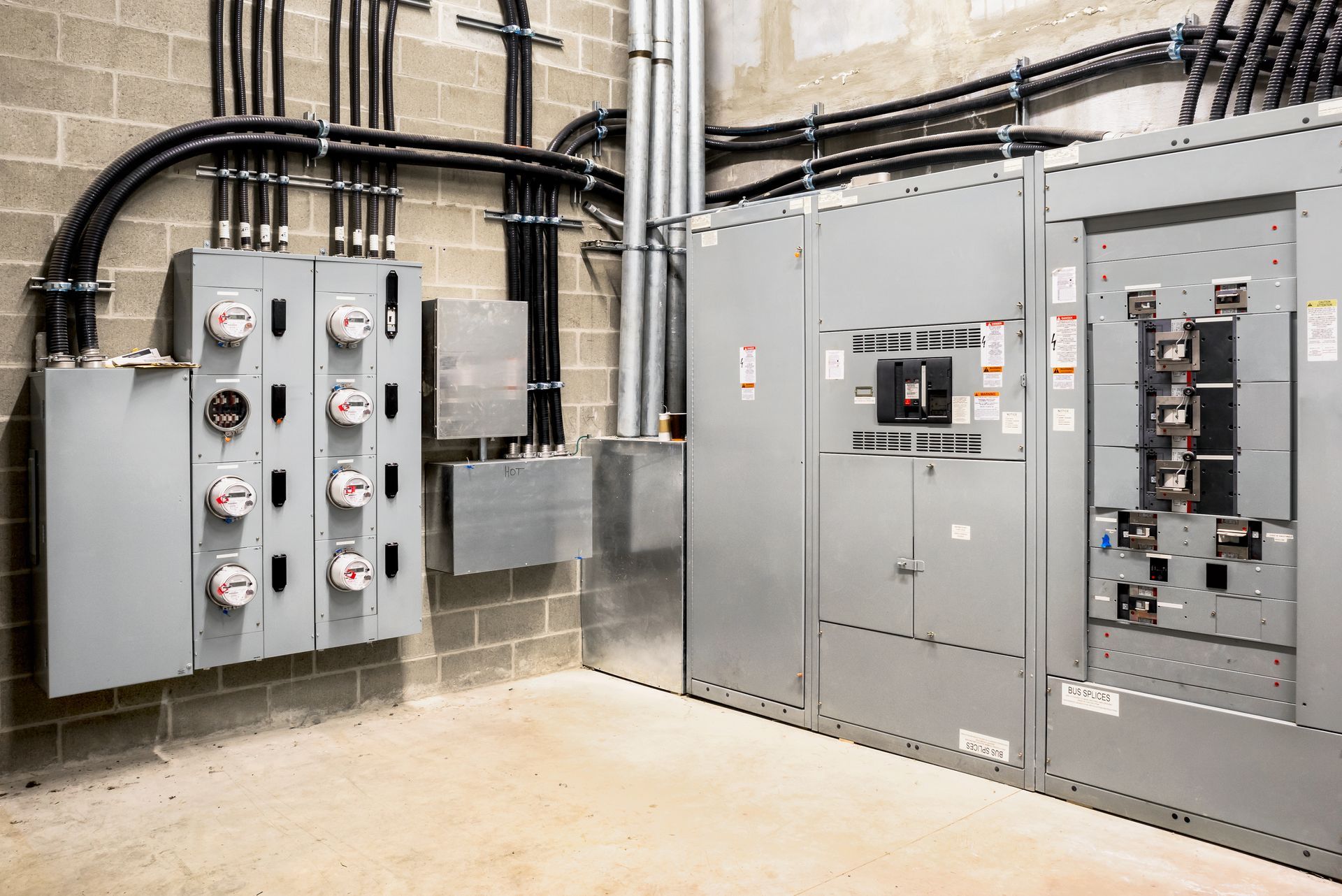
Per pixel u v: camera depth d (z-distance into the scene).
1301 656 2.58
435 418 3.90
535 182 4.30
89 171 3.33
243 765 3.36
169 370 3.23
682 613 4.14
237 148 3.52
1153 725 2.85
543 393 4.34
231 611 3.39
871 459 3.49
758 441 3.84
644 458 4.27
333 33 3.79
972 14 3.94
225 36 3.58
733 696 3.96
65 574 3.07
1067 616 3.02
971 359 3.22
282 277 3.45
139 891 2.50
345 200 3.88
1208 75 3.32
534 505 4.19
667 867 2.61
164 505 3.24
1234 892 2.48
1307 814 2.58
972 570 3.23
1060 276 3.01
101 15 3.34
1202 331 2.75
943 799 3.05
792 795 3.09
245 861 2.66
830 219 3.59
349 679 3.92
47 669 3.07
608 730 3.70
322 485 3.57
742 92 4.79
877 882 2.53
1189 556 2.79
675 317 4.52
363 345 3.64
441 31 4.10
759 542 3.84
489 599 4.32
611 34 4.65
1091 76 3.53
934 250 3.30
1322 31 2.93
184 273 3.34
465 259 4.18
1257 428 2.67
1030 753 3.11
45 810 3.00
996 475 3.17
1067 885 2.52
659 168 4.45
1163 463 2.82
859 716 3.55
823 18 4.45
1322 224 2.53
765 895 2.47
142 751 3.46
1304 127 2.54
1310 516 2.56
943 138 3.88
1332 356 2.52
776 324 3.77
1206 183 2.71
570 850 2.71
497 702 4.07
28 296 3.24
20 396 3.23
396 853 2.70
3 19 3.17
